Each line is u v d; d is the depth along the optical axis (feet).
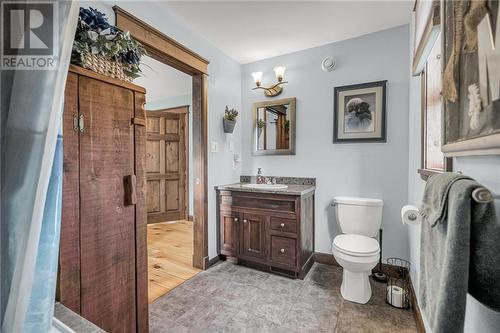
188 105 14.71
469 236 1.85
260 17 7.00
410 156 7.14
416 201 6.23
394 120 7.70
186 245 10.63
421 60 4.93
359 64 8.17
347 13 6.85
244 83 10.37
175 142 14.79
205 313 5.84
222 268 8.37
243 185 9.30
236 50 9.14
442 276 1.99
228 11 6.70
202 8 6.55
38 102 2.22
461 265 1.84
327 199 8.76
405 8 6.63
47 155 2.21
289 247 7.60
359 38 8.15
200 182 8.30
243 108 10.42
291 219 7.54
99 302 3.52
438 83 4.20
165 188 14.51
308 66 9.06
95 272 3.48
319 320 5.59
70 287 3.18
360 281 6.28
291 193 7.47
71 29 2.28
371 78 8.00
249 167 10.31
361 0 6.29
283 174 9.61
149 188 14.02
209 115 8.57
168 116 14.58
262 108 9.97
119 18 5.38
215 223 8.90
